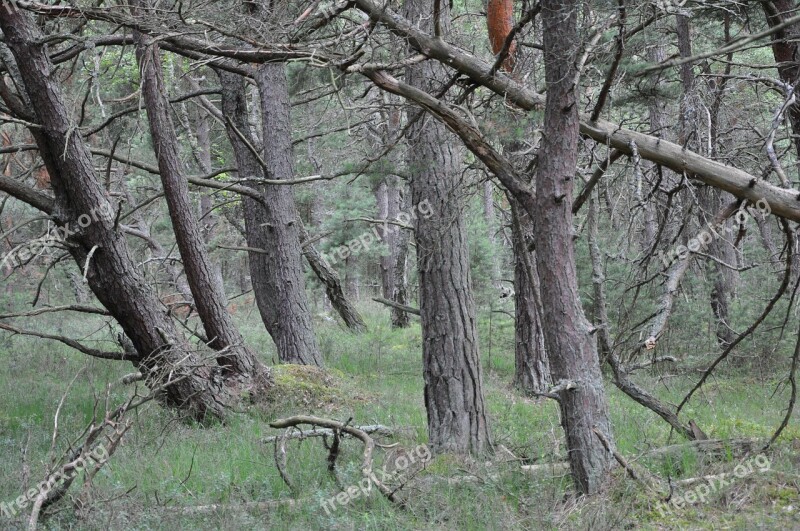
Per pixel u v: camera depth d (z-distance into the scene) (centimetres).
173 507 722
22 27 1016
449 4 912
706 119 1050
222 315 1291
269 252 1590
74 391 1437
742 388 1480
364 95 896
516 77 845
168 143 1244
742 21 1114
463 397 927
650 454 830
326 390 1351
